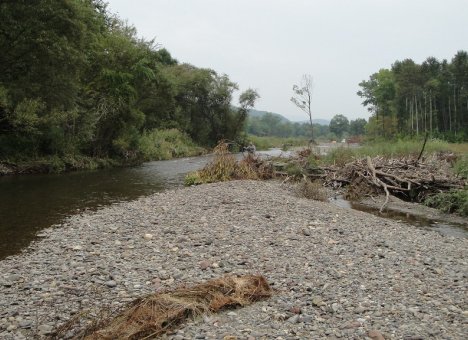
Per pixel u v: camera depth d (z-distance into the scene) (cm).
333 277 880
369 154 3053
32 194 2058
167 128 6112
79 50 3002
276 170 2878
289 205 1638
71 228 1315
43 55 2727
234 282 798
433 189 2019
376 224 1434
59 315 703
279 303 742
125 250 1070
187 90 6750
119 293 796
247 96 7125
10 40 2656
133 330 627
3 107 2633
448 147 3934
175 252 1051
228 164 2630
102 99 3703
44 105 2878
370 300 762
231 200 1691
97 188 2306
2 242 1174
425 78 8269
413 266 970
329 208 1691
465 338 615
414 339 609
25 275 895
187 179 2488
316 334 625
